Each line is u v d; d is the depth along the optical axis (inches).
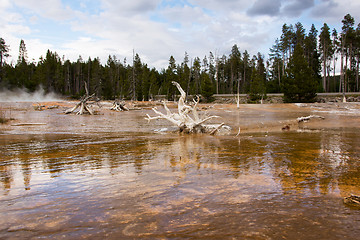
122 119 753.6
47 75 3110.2
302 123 658.8
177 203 112.0
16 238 81.8
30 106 1317.7
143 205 109.7
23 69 3159.5
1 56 2716.5
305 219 95.4
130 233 84.7
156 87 3115.2
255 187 134.5
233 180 147.6
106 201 114.7
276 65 3390.7
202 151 250.2
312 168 177.5
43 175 161.8
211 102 2284.7
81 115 902.4
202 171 169.3
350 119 737.0
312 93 1673.2
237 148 269.0
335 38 2511.1
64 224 91.7
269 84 2856.8
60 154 236.7
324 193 125.0
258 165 187.2
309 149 260.4
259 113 1005.2
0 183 144.2
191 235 83.3
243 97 2301.9
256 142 316.2
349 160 206.1
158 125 579.2
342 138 357.4
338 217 97.0
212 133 418.6
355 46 2361.0
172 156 223.9
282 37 2773.1
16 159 213.9
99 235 83.4
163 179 150.4
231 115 904.3
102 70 3206.2
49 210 104.7
